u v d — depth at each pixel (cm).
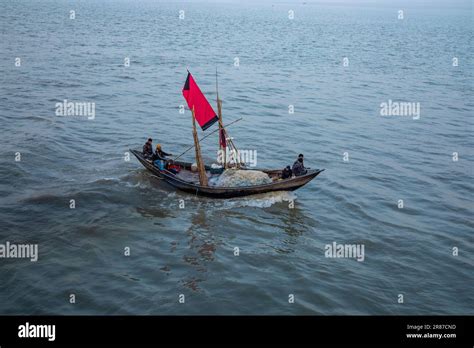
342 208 2509
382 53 9862
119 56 7200
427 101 5334
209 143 3472
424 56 9706
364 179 2931
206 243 2088
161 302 1698
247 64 7269
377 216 2442
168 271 1877
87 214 2247
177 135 3600
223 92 5200
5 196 2370
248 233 2195
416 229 2325
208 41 10144
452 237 2262
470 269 2006
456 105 5203
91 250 1978
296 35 13312
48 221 2166
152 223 2220
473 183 2964
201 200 2458
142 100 4609
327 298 1769
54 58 6556
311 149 3456
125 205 2361
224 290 1781
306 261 1998
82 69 5928
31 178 2588
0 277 1775
